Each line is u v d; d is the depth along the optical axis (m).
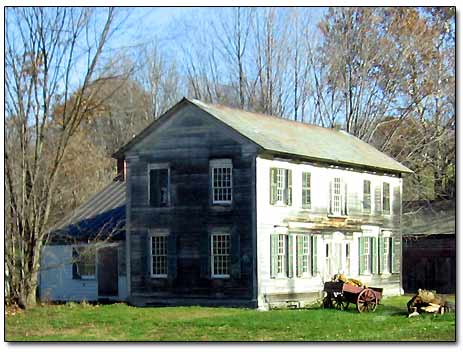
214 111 43.00
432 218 59.69
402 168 54.09
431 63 68.88
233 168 41.38
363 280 49.66
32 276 41.53
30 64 41.09
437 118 69.25
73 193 63.84
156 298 43.31
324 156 45.50
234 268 41.12
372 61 69.00
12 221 41.31
